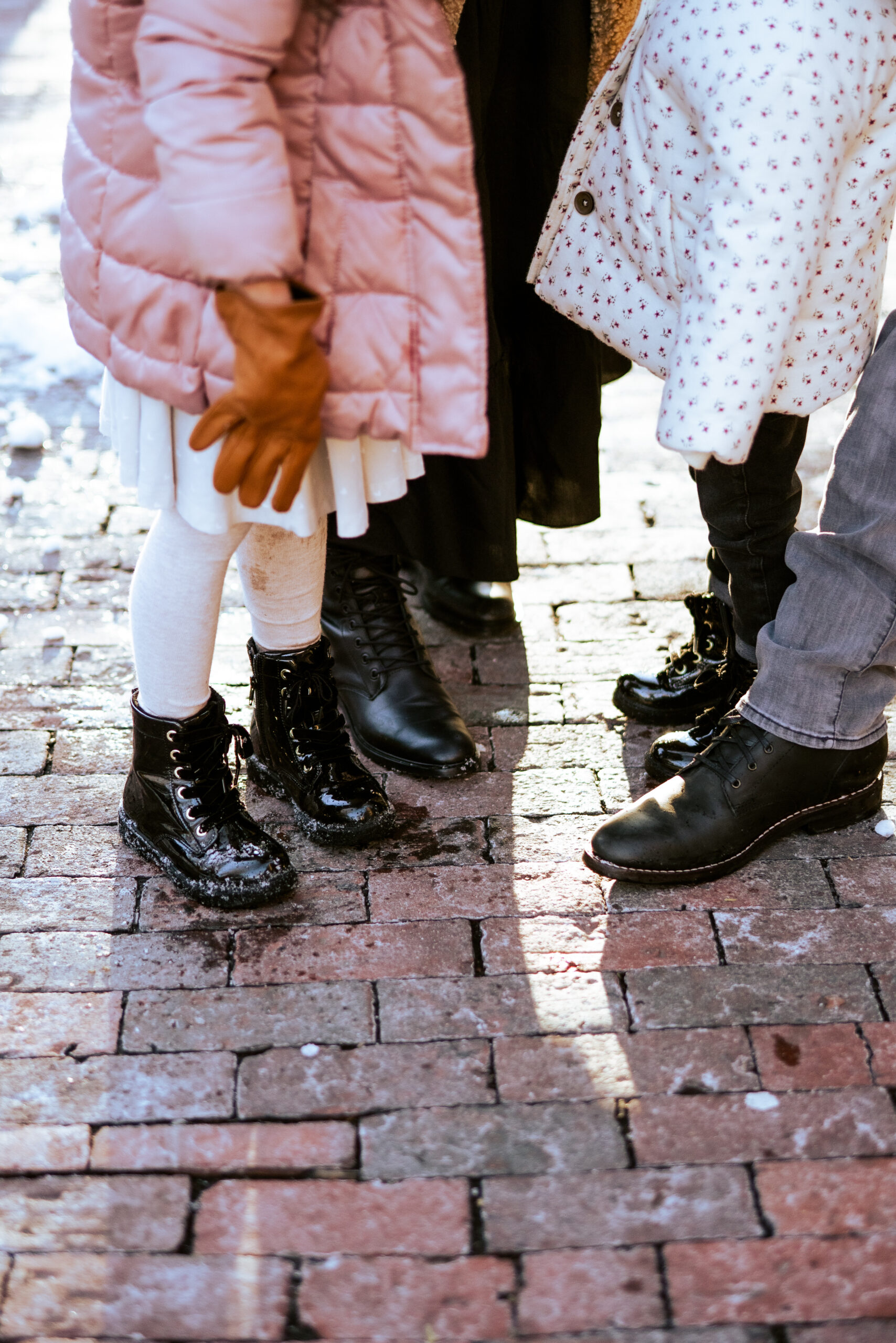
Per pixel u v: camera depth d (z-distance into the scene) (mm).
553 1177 1581
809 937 1952
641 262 1831
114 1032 1784
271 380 1378
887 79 1639
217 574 1809
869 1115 1664
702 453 1671
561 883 2064
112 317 1549
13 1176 1585
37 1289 1452
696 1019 1807
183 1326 1415
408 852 2133
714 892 2047
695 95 1625
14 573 2865
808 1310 1429
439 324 1510
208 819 1991
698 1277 1463
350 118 1437
